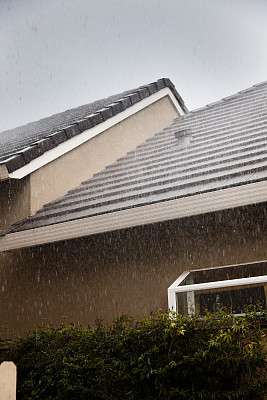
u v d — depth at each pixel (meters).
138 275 7.27
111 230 6.81
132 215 6.64
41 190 8.91
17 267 8.41
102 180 9.35
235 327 4.99
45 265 8.16
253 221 6.58
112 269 7.52
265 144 7.54
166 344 5.26
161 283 7.05
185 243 7.03
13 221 8.79
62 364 5.75
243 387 4.98
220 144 8.57
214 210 6.07
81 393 5.47
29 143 9.65
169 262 7.08
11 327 8.12
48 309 7.88
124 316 6.24
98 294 7.51
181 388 5.14
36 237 7.39
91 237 7.88
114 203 7.37
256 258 6.42
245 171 6.49
